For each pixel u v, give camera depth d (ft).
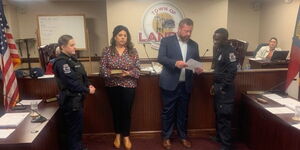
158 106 10.96
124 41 9.29
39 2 22.36
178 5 18.62
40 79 10.28
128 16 18.57
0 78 10.02
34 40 22.70
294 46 9.91
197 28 18.98
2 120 7.88
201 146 10.39
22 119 8.00
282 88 10.89
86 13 22.74
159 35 18.80
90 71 22.70
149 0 18.45
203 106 11.07
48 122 7.85
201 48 19.22
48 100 9.87
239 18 22.77
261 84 10.87
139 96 10.84
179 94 9.87
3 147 6.42
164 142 10.28
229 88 9.07
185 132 10.55
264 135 8.93
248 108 10.16
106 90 10.50
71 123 8.81
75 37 20.99
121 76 9.33
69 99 8.46
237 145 10.59
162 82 9.78
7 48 9.57
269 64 15.03
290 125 7.32
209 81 10.84
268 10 21.31
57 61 8.25
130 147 10.18
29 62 22.17
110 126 11.06
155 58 18.79
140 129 11.14
